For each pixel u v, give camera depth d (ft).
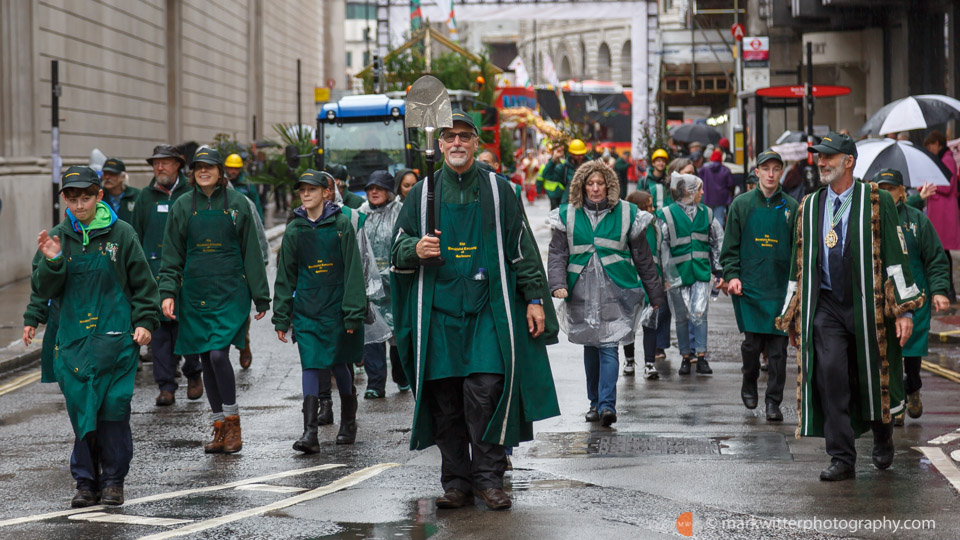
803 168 84.07
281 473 34.06
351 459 36.17
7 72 89.15
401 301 29.48
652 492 30.07
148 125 130.00
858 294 31.27
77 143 104.68
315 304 37.78
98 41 110.42
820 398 32.07
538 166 211.20
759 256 42.70
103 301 30.55
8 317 71.10
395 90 179.22
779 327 32.99
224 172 38.93
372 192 48.16
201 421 43.24
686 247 51.75
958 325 61.62
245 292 38.60
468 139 29.09
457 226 29.04
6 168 87.92
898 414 31.89
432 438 29.58
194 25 153.69
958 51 110.11
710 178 94.43
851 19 131.44
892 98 127.44
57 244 30.27
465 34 465.06
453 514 28.17
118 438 30.58
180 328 37.88
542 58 436.76
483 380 28.58
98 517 28.81
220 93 171.12
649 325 50.52
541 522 26.91
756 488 30.37
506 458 30.53
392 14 184.96
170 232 38.42
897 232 31.45
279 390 49.75
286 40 234.17
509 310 28.91
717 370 53.26
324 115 106.83
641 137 172.65
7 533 27.30
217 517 28.43
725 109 225.76
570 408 44.11
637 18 185.68
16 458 37.04
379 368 47.80
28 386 51.67
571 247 41.16
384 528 26.81
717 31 207.41
